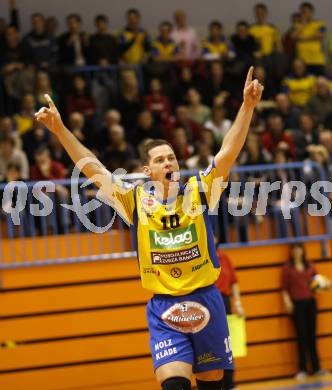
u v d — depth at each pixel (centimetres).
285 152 2622
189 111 2983
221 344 1138
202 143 2495
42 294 2283
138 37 3212
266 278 2427
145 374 2320
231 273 2223
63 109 2956
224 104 3022
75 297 2300
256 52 3225
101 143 2761
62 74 3016
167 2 3519
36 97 2930
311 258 2466
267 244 2419
